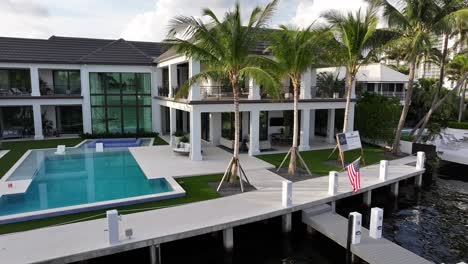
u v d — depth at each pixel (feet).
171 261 33.37
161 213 35.47
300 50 46.96
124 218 34.06
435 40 63.41
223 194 41.88
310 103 68.54
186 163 57.52
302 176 50.16
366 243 32.24
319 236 37.24
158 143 78.95
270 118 77.46
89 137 84.58
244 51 40.68
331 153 64.54
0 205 39.17
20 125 87.61
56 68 82.38
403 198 50.80
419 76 138.72
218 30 40.11
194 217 34.32
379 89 118.21
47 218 34.30
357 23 53.93
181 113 92.02
